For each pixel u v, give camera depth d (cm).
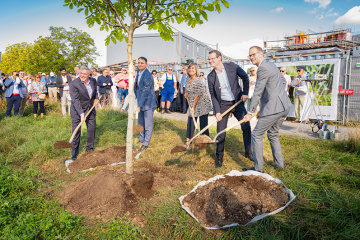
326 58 934
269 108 400
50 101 1272
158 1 350
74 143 522
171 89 1184
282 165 441
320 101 945
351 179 375
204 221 294
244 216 295
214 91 477
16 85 980
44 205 316
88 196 335
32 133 708
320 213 299
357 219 283
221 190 328
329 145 564
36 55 2928
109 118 956
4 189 328
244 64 1119
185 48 2147
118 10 387
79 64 3195
